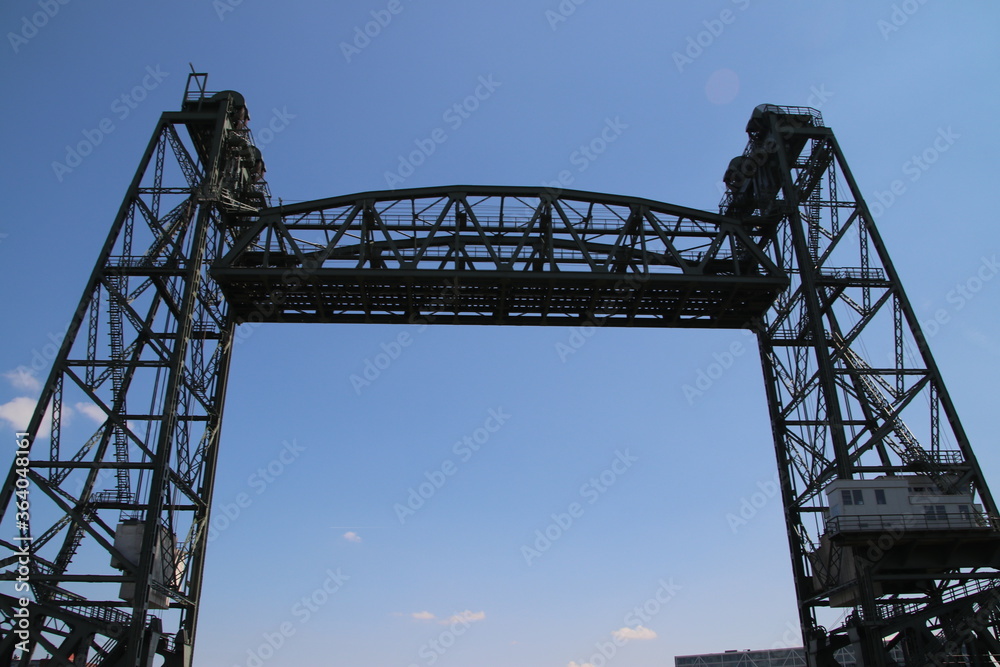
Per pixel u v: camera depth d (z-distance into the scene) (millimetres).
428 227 43781
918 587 36219
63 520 34094
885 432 37469
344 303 43438
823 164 43438
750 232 44750
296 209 42000
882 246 40625
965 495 35000
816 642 37812
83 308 37094
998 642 32438
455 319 44594
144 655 33062
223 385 41438
